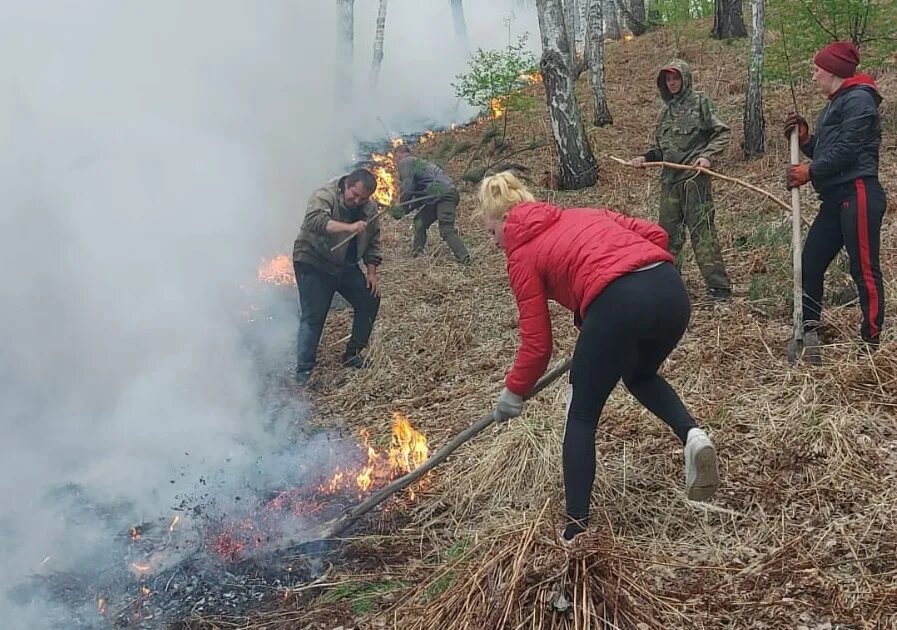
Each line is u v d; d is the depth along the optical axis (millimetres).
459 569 2971
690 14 17344
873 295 4234
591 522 3350
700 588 2844
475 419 4496
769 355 4547
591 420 3123
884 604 2605
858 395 3887
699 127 5555
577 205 8594
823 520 3125
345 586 3295
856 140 4133
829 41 8648
